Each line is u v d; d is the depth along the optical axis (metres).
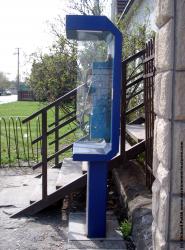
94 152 4.22
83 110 4.55
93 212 4.24
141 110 7.48
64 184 5.20
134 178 5.26
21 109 31.52
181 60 2.41
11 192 6.49
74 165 6.43
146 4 11.09
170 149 2.48
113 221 4.71
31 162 9.15
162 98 2.56
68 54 10.37
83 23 4.00
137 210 4.22
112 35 4.19
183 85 2.43
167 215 2.52
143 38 9.46
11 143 12.14
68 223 4.93
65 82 10.43
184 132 2.45
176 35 2.42
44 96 10.95
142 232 3.79
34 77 11.04
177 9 2.40
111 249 3.98
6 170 8.34
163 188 2.57
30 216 5.18
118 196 5.52
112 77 4.21
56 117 7.10
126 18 12.46
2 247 4.25
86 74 4.53
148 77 4.64
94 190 4.24
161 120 2.63
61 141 11.62
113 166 5.21
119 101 4.10
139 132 5.82
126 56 9.42
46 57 10.71
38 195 5.52
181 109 2.43
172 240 2.53
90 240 4.19
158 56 2.70
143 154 5.76
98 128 4.40
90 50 4.55
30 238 4.49
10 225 4.91
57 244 4.31
